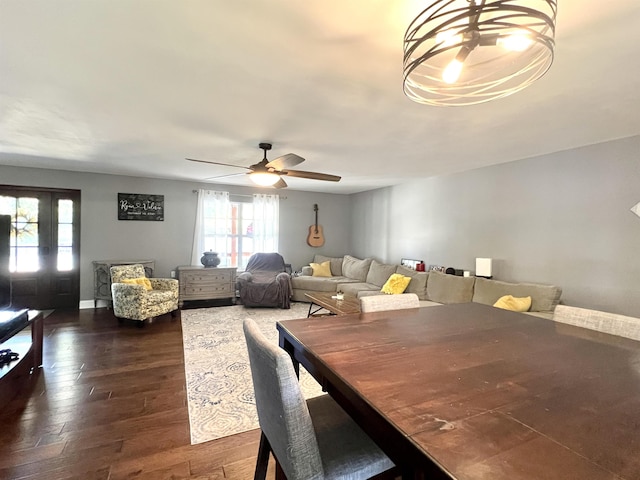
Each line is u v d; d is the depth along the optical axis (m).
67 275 4.95
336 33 1.45
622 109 2.27
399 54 1.61
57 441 1.85
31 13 1.32
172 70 1.79
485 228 4.14
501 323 1.72
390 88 1.98
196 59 1.67
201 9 1.29
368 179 5.21
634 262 2.81
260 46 1.55
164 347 3.38
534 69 1.67
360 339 1.42
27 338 3.58
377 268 5.46
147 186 5.39
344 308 3.62
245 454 1.79
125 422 2.06
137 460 1.72
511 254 3.82
